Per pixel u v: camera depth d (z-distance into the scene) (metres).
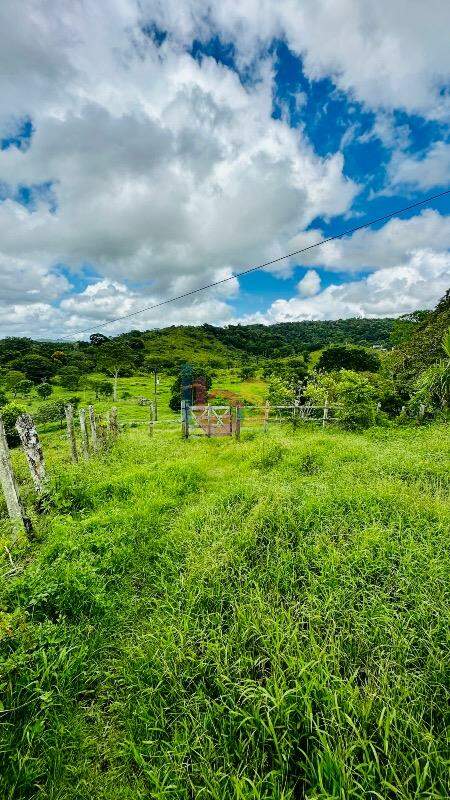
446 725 2.35
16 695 2.52
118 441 12.42
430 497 5.71
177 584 3.79
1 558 3.94
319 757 2.08
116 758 2.42
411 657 2.81
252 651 2.95
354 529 4.59
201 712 2.56
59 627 3.09
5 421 18.02
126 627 3.44
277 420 17.25
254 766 2.19
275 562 4.13
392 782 2.04
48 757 2.32
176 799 2.07
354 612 3.19
